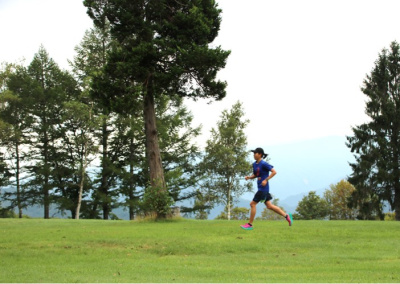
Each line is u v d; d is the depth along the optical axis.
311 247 9.54
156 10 17.75
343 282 5.99
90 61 35.84
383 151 38.44
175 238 10.78
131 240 10.53
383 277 6.34
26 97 38.41
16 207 39.66
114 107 17.17
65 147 39.50
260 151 11.27
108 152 39.66
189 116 42.56
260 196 11.40
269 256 8.62
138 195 39.06
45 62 41.69
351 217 66.50
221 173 42.19
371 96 41.31
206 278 6.45
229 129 41.25
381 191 39.44
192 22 17.45
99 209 39.94
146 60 17.33
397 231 11.80
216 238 10.68
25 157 39.84
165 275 6.73
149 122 17.80
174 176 37.44
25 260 8.34
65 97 38.44
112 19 18.31
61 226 14.68
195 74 18.20
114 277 6.52
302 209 69.94
